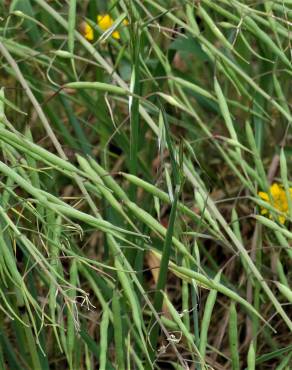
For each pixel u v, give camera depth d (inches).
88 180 45.4
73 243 45.8
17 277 41.4
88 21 49.7
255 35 48.2
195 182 45.8
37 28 52.1
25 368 50.8
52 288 43.1
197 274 43.8
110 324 46.5
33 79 50.8
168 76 47.6
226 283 50.1
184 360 42.9
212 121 56.9
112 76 47.1
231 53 52.2
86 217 42.2
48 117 53.7
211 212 46.3
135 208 44.3
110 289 45.6
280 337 53.0
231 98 55.8
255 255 50.8
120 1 47.4
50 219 43.8
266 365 52.5
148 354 44.2
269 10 48.0
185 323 44.8
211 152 57.6
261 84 51.6
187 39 50.8
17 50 48.9
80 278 53.7
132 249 46.0
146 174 51.1
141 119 50.5
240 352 52.6
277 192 50.9
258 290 47.4
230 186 56.7
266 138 56.0
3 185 42.2
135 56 45.3
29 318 46.3
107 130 51.1
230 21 52.0
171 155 43.5
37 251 41.3
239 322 53.4
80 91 50.7
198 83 52.6
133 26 45.6
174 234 45.9
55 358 51.7
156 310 44.5
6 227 41.4
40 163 51.1
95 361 50.9
